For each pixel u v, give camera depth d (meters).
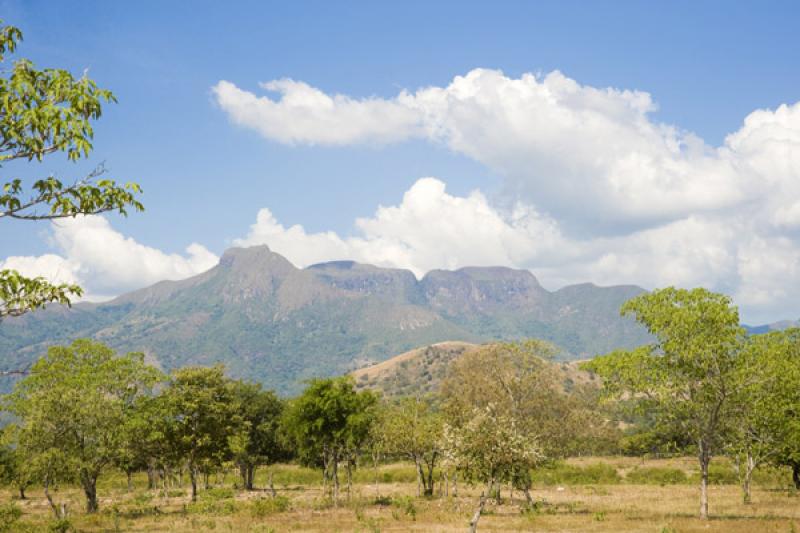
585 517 34.97
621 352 34.59
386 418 56.53
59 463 40.22
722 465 76.88
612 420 41.84
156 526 35.19
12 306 10.85
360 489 62.34
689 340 32.25
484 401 42.81
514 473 24.84
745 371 31.64
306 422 46.97
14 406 41.41
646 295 34.53
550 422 41.19
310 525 33.50
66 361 45.06
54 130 10.34
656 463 91.81
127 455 46.44
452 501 45.22
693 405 32.66
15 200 10.78
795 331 40.84
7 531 34.59
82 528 35.12
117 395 45.84
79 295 11.54
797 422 36.34
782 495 49.75
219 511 42.75
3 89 10.38
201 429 53.16
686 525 30.09
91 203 11.30
